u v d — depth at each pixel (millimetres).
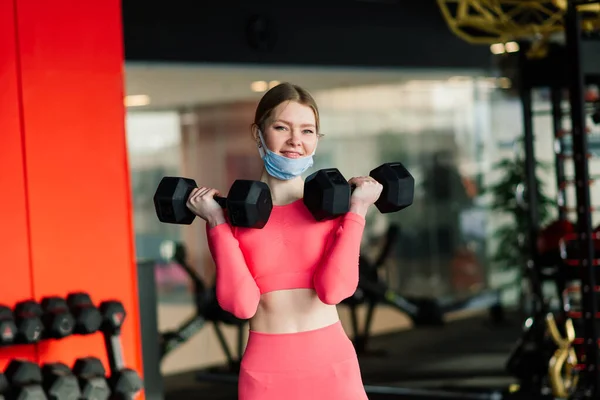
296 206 3209
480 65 9656
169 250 9609
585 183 5699
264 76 8414
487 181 11000
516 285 10680
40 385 4336
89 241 4809
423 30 9227
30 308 4465
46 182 4688
